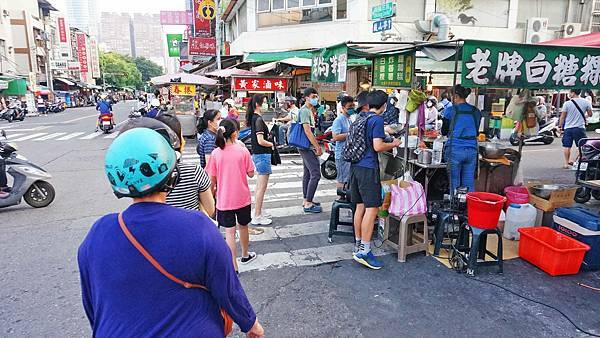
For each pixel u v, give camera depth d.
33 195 6.19
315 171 5.82
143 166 1.31
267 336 3.00
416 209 4.25
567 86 4.26
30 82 38.19
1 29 33.34
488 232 3.88
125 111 36.66
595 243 3.98
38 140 13.94
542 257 4.01
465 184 4.83
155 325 1.28
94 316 1.40
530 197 5.00
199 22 25.53
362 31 13.90
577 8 15.73
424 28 13.82
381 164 5.77
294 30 15.37
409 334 3.02
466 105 4.72
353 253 4.25
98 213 5.96
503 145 5.47
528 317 3.24
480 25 14.88
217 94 18.72
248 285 3.76
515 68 4.05
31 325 3.16
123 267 1.28
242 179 3.92
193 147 12.55
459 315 3.27
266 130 5.34
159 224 1.30
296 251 4.54
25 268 4.14
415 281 3.83
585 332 3.05
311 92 5.71
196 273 1.32
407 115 4.91
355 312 3.32
